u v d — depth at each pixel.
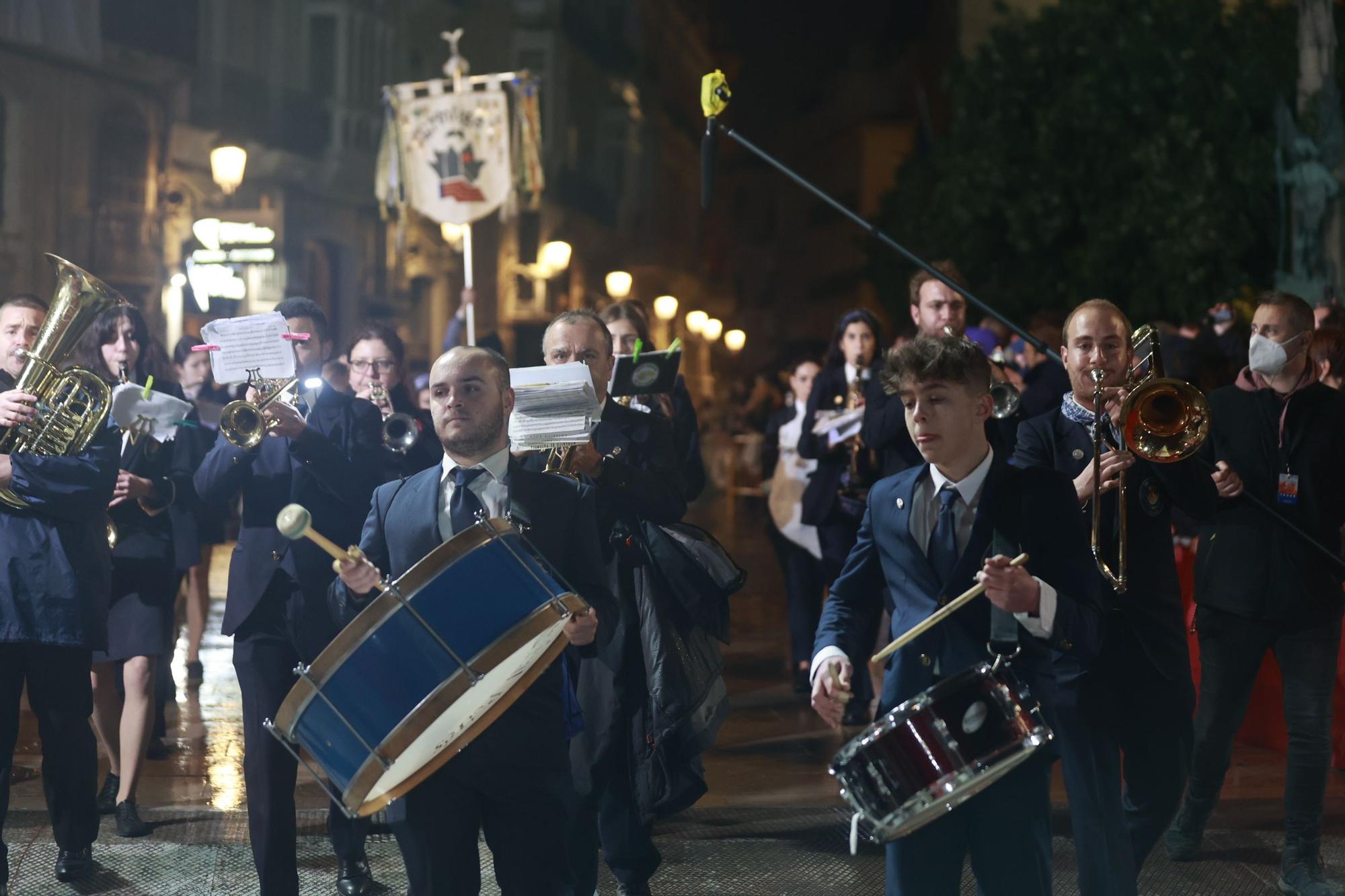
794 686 8.97
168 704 8.29
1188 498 4.31
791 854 5.62
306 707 3.42
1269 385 5.25
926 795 3.23
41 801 6.20
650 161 45.44
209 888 5.14
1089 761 3.89
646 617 4.83
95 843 5.64
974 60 23.30
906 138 57.03
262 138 23.78
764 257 65.69
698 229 54.56
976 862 3.53
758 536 19.52
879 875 5.38
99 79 20.19
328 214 25.42
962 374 3.52
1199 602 5.27
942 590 3.54
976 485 3.58
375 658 3.36
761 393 25.77
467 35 32.53
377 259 27.11
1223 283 18.92
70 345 5.02
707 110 5.75
